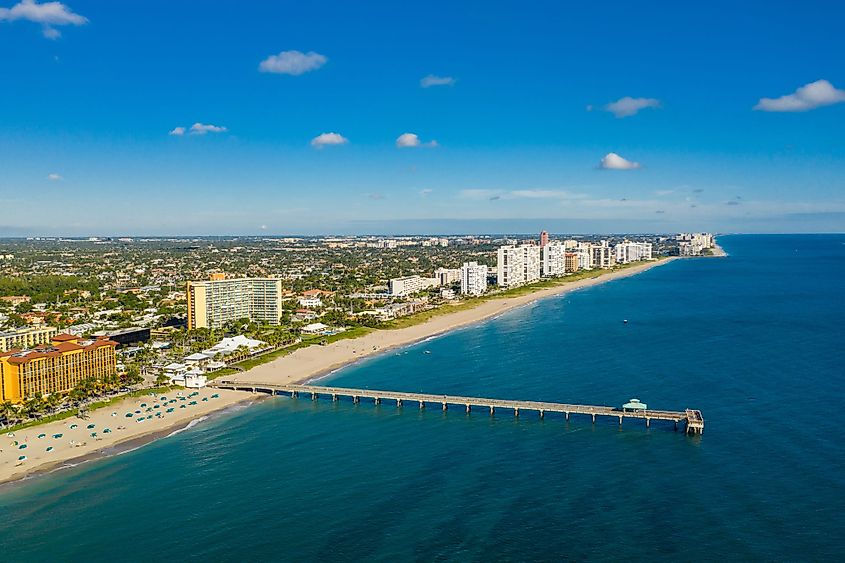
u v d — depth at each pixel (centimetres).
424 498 17150
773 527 15000
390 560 14200
